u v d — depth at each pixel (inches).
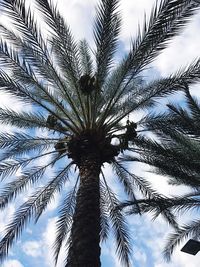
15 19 405.1
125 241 551.2
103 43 429.4
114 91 491.5
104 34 422.6
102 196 573.6
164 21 392.5
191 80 454.6
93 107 473.1
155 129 505.4
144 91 528.4
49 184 555.8
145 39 415.2
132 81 538.6
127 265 545.3
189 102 469.7
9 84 455.8
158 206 471.8
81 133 470.0
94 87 464.1
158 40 412.8
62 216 571.8
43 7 411.8
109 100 523.5
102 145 460.4
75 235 382.9
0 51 445.7
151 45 418.6
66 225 569.9
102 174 570.3
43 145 549.3
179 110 468.8
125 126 484.7
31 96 469.4
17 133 527.2
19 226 529.3
